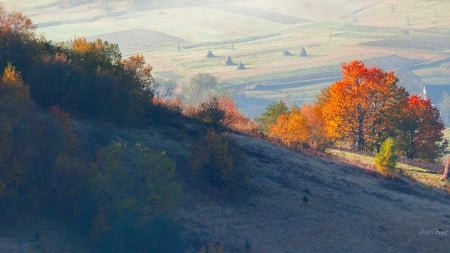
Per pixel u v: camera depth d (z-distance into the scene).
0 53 157.50
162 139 156.00
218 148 144.62
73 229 118.94
